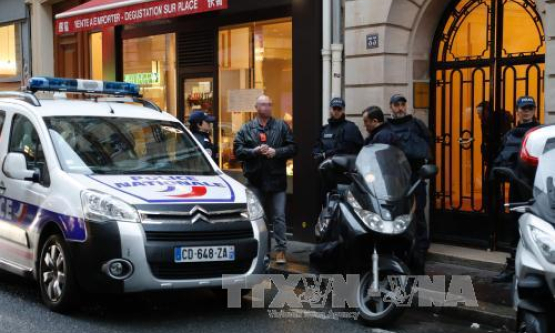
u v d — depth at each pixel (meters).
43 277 6.61
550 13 7.62
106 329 6.09
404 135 8.09
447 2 9.16
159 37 13.11
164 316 6.59
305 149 10.18
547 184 5.07
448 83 9.30
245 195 6.68
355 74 9.69
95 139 7.05
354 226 6.12
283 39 10.75
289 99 10.69
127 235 5.92
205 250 6.12
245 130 8.64
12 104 7.60
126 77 13.96
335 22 9.89
